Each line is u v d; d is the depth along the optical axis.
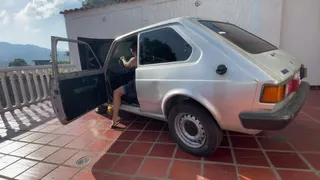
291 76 1.86
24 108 4.83
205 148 2.13
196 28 2.09
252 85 1.64
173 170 2.05
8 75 4.78
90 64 3.52
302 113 3.36
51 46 2.39
